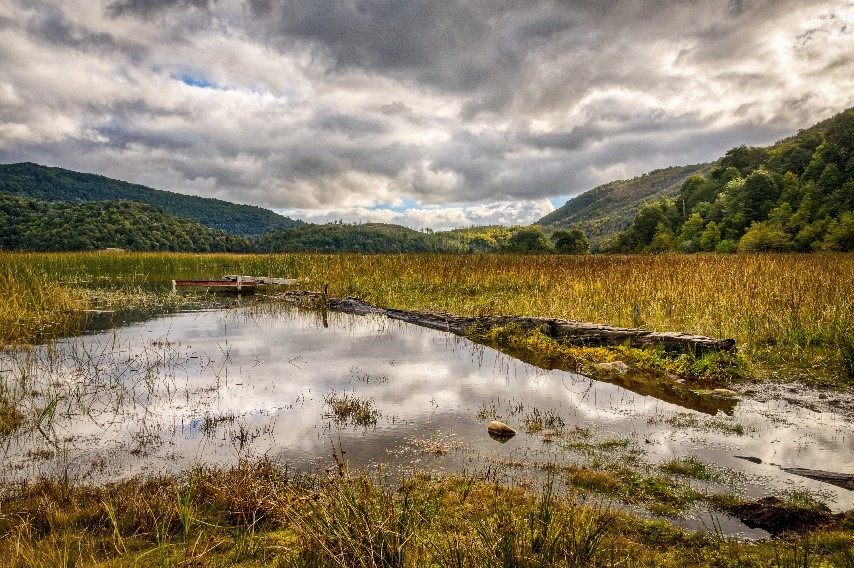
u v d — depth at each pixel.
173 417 5.41
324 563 2.60
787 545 2.94
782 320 8.25
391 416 5.43
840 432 4.87
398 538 2.66
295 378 6.95
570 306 10.84
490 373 7.23
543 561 2.52
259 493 3.37
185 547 2.88
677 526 3.21
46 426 5.13
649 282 11.93
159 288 18.95
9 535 3.04
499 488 3.62
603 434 4.87
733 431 4.91
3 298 11.60
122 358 8.00
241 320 11.95
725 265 16.41
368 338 9.80
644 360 7.47
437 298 13.92
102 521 3.21
